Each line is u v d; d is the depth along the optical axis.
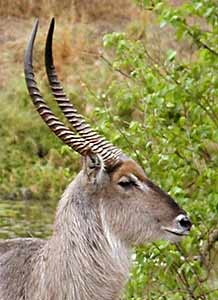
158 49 16.30
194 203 12.59
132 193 9.85
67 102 10.00
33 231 20.17
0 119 28.12
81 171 9.95
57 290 9.84
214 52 12.98
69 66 29.33
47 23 34.03
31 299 9.98
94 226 9.85
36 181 26.00
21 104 28.56
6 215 22.45
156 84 12.78
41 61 29.41
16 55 32.19
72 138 9.80
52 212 23.27
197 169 12.98
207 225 12.73
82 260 9.81
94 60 28.78
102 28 33.16
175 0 25.44
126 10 34.16
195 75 12.94
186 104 13.05
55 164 26.17
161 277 12.58
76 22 33.88
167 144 12.91
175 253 12.43
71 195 9.95
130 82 16.06
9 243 10.45
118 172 9.85
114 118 13.41
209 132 12.79
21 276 10.10
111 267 9.89
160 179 12.78
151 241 9.92
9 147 27.45
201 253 12.95
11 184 26.14
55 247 9.88
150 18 28.20
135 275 12.41
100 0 34.34
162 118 13.09
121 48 13.34
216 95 12.78
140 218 9.84
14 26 34.09
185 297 12.67
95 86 25.80
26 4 34.97
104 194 9.88
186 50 21.00
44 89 27.56
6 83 29.94
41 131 27.66
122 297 12.30
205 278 12.85
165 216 9.84
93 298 9.88
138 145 12.89
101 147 9.91
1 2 35.84
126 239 9.95
